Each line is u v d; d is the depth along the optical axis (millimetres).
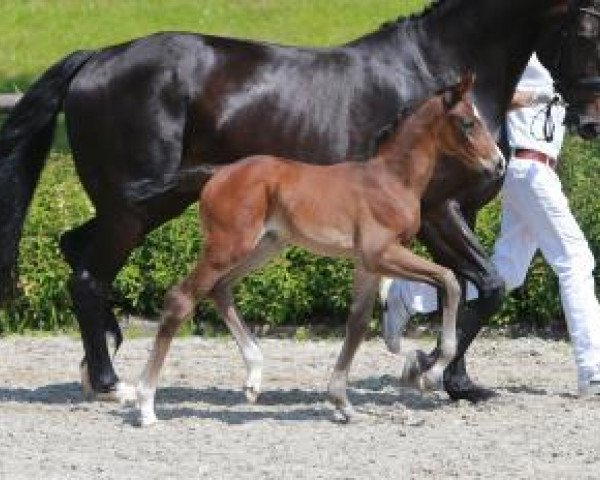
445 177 12656
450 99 12031
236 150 12992
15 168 13398
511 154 13477
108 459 11195
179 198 13023
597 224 16609
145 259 16859
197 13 29234
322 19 28641
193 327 16938
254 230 12070
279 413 12789
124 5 29812
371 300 12242
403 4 29172
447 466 10922
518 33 13148
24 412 12852
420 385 12898
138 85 12992
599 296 16625
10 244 13430
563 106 13383
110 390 13180
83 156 13242
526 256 13930
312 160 12953
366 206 11992
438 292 13719
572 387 13992
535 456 11258
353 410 12406
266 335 16938
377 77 13039
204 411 12875
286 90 12992
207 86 12953
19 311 17000
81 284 13195
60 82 13352
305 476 10641
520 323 16859
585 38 13148
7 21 29000
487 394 13172
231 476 10664
